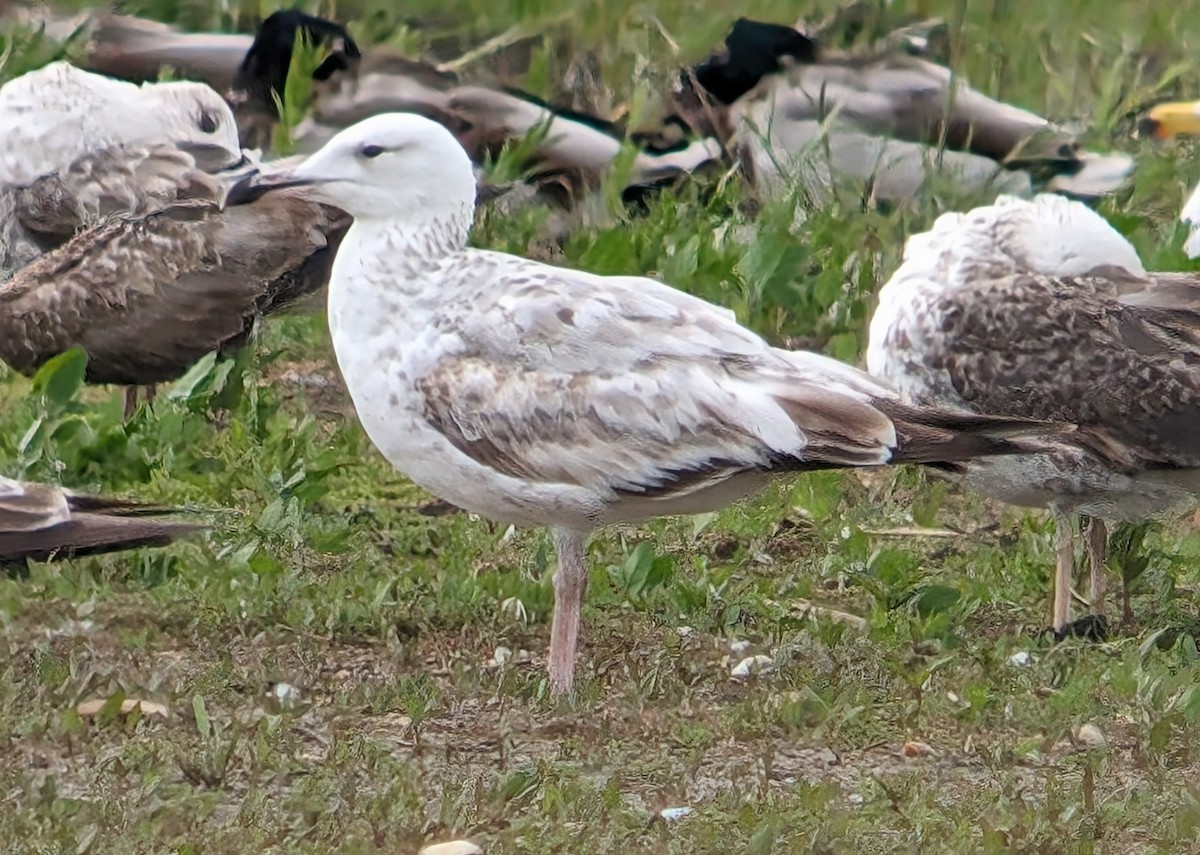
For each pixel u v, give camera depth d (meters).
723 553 13.21
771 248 16.23
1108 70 21.89
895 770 10.35
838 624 11.83
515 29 21.48
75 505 10.80
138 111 16.61
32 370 14.82
